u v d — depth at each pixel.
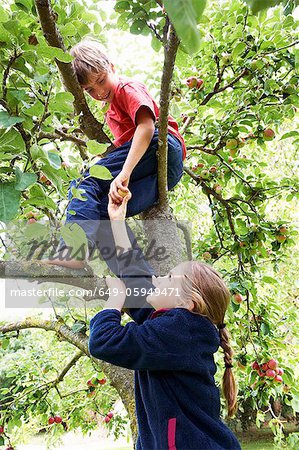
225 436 1.26
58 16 1.78
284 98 2.55
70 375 4.05
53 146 2.19
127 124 1.72
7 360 4.10
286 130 5.41
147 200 1.60
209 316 1.45
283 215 5.28
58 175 1.16
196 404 1.30
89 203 1.47
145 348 1.28
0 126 1.06
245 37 2.51
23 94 1.12
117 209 1.48
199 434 1.23
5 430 3.41
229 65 2.63
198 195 4.51
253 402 2.87
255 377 2.79
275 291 4.30
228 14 2.49
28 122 1.17
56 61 1.60
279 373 2.79
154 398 1.29
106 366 1.94
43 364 3.93
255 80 2.55
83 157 2.30
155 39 2.07
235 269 3.03
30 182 1.06
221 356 3.05
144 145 1.55
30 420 3.86
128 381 1.86
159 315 1.42
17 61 1.15
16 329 2.68
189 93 2.78
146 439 1.31
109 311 1.39
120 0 1.99
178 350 1.30
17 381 3.77
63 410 3.83
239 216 3.34
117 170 1.61
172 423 1.24
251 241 2.95
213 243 3.26
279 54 2.49
